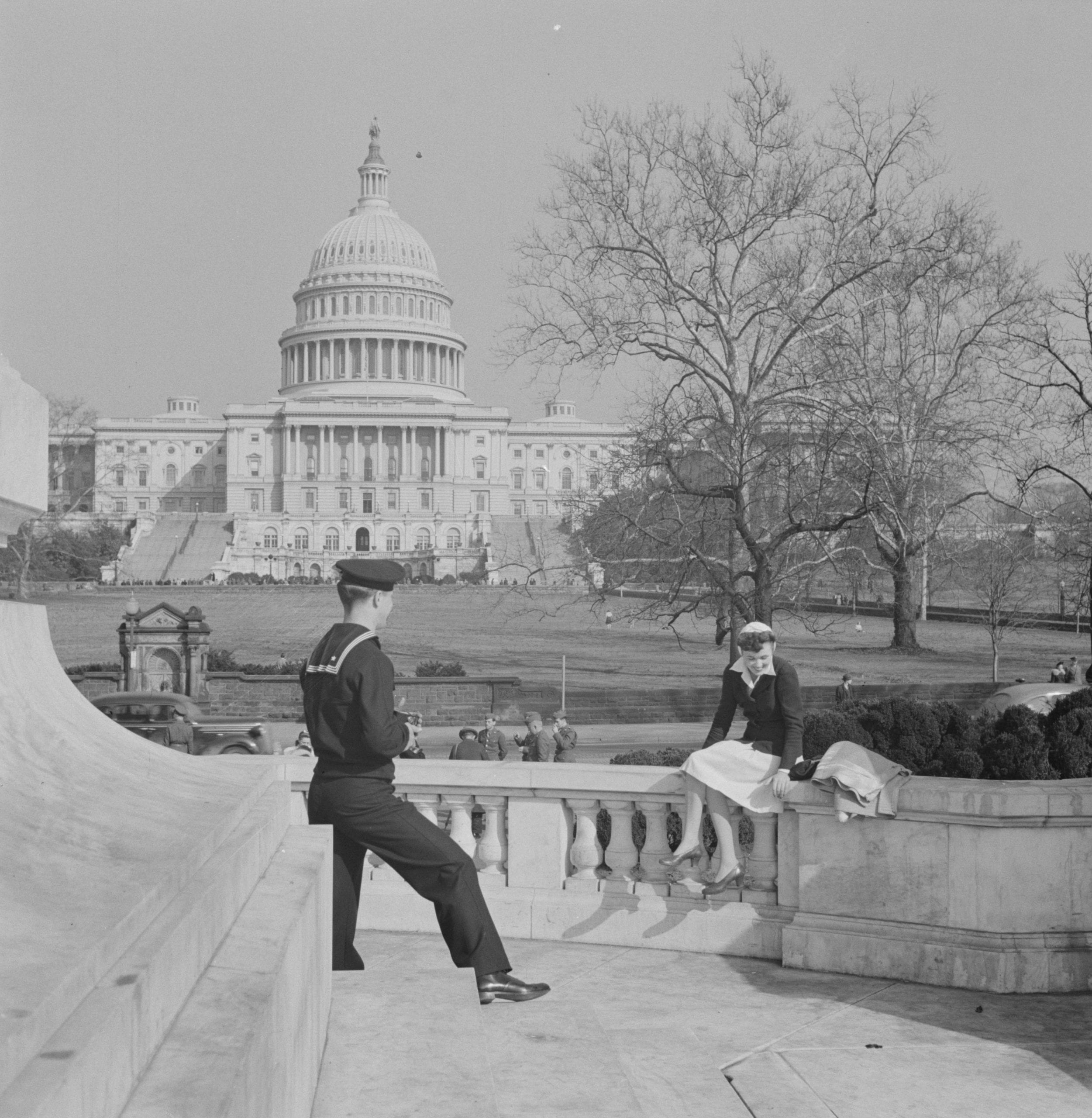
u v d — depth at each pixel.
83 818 2.57
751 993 6.88
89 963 1.90
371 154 195.62
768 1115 5.01
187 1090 1.95
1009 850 6.95
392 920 8.34
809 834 7.45
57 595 99.12
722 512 29.75
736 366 30.92
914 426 32.25
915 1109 5.10
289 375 182.50
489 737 24.17
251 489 173.38
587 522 30.97
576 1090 4.59
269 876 3.65
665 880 8.09
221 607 93.56
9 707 2.77
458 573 153.62
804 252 31.81
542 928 8.09
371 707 5.54
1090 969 6.95
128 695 25.59
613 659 63.94
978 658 60.22
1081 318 37.78
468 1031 4.50
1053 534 50.06
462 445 175.50
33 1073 1.57
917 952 7.08
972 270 35.78
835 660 58.16
